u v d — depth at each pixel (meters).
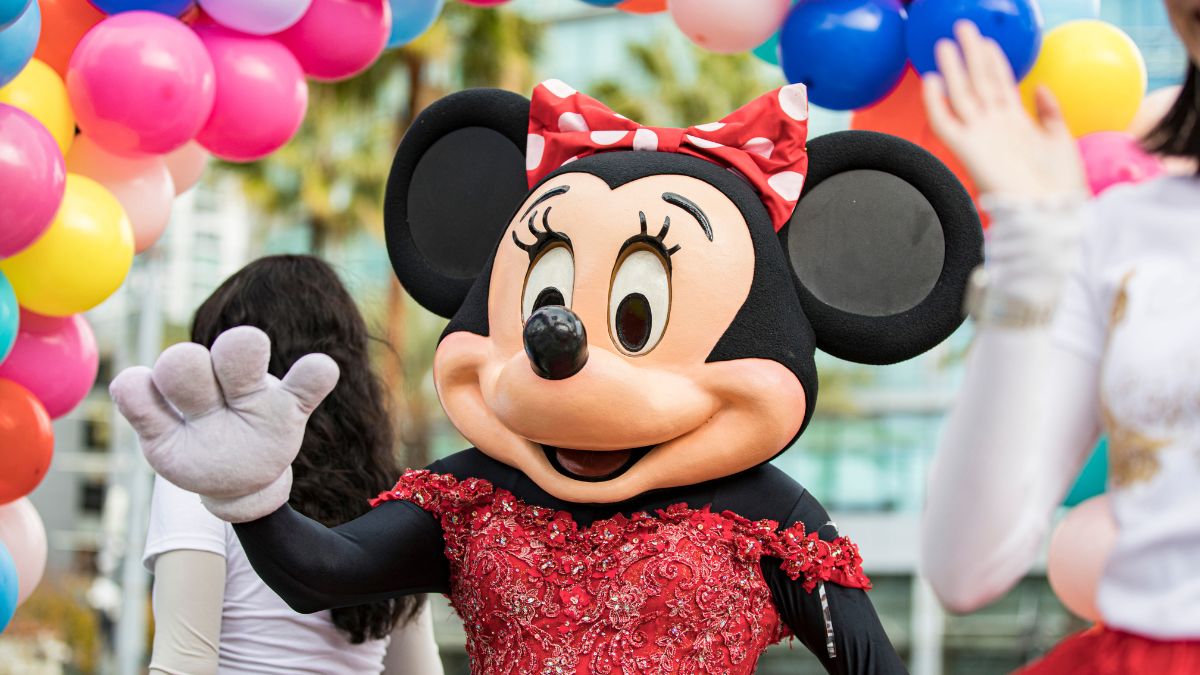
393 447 3.15
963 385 1.56
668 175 2.65
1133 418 1.56
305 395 2.28
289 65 3.33
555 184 2.70
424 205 3.00
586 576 2.56
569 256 2.61
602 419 2.43
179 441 2.24
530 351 2.39
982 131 1.57
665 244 2.57
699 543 2.55
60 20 3.19
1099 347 1.62
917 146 2.72
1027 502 1.55
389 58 11.62
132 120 3.04
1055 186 1.54
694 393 2.53
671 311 2.55
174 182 3.79
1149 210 1.63
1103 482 2.88
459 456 2.84
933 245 2.69
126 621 10.76
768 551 2.58
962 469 1.55
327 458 2.98
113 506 13.23
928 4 2.94
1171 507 1.53
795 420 2.57
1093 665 1.59
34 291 3.04
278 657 2.82
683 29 3.25
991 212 1.51
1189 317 1.55
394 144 12.12
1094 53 3.04
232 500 2.30
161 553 2.70
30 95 2.96
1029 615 16.02
